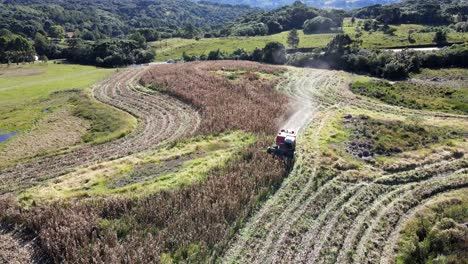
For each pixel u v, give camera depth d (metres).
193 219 28.34
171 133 52.84
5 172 42.50
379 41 109.38
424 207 31.25
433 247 26.19
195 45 142.88
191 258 24.47
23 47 124.94
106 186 34.94
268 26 169.62
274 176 34.31
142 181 35.75
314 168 37.25
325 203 31.77
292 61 100.81
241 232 27.81
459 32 116.56
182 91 70.31
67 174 39.53
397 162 38.12
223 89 70.19
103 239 25.89
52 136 55.50
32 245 26.14
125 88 80.38
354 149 42.25
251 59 111.00
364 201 32.06
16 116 64.94
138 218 28.64
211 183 33.06
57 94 78.94
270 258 25.31
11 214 28.91
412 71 83.75
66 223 27.23
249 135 46.72
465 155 39.59
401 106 62.06
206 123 52.38
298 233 27.83
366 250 26.33
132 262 23.41
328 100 65.44
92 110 65.94
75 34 192.00
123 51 127.94
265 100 61.97
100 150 48.41
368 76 84.69
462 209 30.48
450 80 76.19
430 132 46.94
